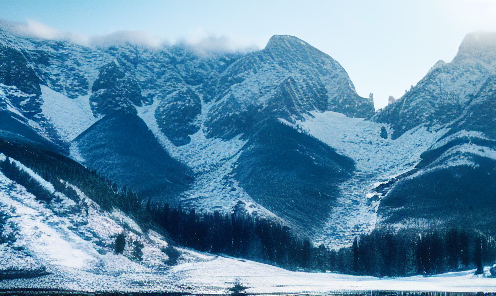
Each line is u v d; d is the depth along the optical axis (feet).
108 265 539.29
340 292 508.12
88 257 538.06
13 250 486.38
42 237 532.73
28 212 571.28
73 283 444.55
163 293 440.04
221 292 472.85
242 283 558.97
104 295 404.16
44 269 472.03
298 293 495.00
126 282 485.15
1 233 506.07
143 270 567.18
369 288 549.54
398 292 507.71
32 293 388.57
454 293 496.64
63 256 516.32
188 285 510.58
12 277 434.30
